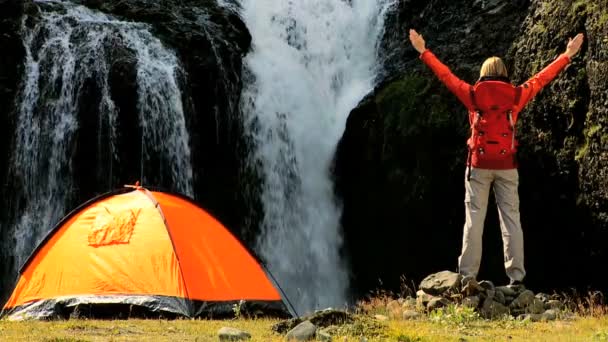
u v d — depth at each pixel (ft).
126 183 59.88
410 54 62.34
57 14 62.03
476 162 29.43
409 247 58.29
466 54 56.90
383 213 59.26
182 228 33.24
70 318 30.45
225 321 29.14
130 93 60.18
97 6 65.31
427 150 56.08
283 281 62.95
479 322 26.66
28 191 58.70
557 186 48.98
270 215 64.34
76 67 60.64
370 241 60.80
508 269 29.96
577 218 47.96
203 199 62.75
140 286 31.40
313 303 62.28
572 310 36.68
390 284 59.72
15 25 59.62
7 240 58.29
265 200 64.54
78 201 59.31
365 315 28.71
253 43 68.18
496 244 52.70
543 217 50.39
